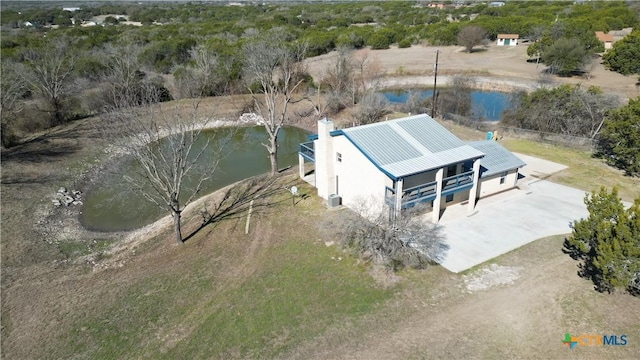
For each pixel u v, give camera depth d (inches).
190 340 717.9
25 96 1974.7
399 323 716.0
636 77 2284.7
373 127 1042.7
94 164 1539.1
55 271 941.8
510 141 1557.6
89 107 2009.1
